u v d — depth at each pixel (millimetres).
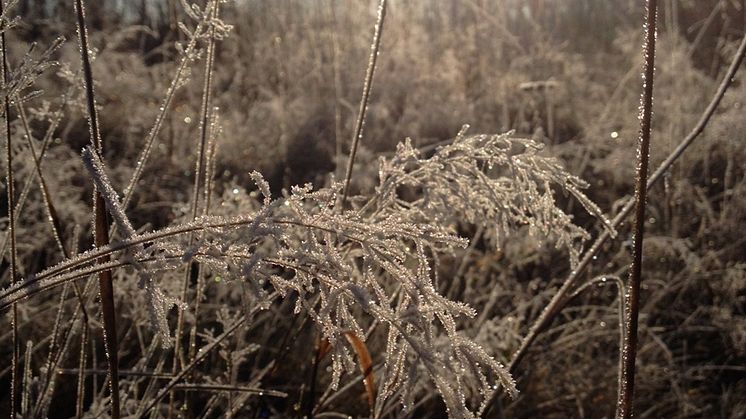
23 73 1368
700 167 4270
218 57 6148
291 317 2707
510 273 3154
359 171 3402
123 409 1925
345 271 1014
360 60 5941
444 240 1079
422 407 2619
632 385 1393
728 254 3449
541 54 6059
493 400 1663
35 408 1660
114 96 4672
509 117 5305
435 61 6246
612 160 4066
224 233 986
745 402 2902
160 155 4152
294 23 6637
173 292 1986
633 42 6125
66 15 5633
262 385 2213
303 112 5180
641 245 1359
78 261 992
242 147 4809
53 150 3115
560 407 2850
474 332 2539
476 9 6031
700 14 6168
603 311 3299
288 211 1483
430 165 1664
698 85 4758
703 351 3270
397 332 1058
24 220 2943
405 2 6883
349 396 2670
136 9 6199
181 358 1847
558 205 3980
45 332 2523
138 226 3297
